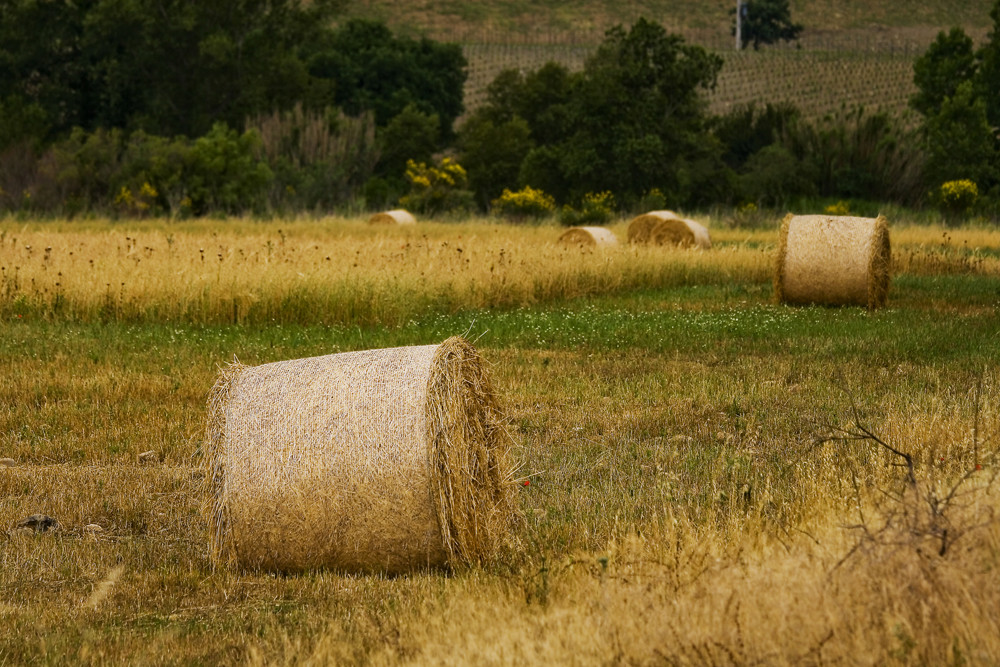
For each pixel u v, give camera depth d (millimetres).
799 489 24938
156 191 147875
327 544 22531
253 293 55906
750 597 16547
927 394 36062
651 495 25781
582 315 58531
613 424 34062
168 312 55688
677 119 183000
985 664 13828
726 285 74750
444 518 22016
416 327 53938
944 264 83500
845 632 15078
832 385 38969
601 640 16359
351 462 22297
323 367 23422
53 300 55906
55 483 28750
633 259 74875
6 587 21938
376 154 190000
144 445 32406
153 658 18188
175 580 22344
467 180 184625
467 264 65938
